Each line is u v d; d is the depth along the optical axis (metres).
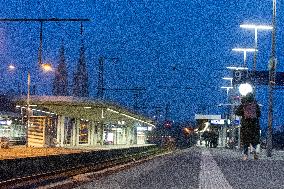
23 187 12.15
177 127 121.81
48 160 20.77
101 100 38.97
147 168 14.02
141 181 9.35
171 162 16.72
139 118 55.75
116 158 33.88
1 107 63.50
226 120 82.75
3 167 15.96
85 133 59.41
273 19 26.42
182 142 111.56
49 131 43.84
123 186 8.35
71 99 38.25
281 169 11.78
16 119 58.75
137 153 43.81
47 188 9.38
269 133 24.86
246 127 16.14
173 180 9.18
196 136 118.62
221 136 89.38
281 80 58.50
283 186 7.55
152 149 57.31
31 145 43.78
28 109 41.88
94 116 51.09
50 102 37.84
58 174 20.47
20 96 38.12
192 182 8.57
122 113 45.81
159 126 112.62
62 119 47.72
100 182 9.41
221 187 7.45
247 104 15.75
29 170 18.45
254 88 45.81
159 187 7.84
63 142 47.75
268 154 24.55
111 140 72.00
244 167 12.64
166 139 87.31
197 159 18.42
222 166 13.19
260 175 9.88
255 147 16.58
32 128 43.91
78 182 10.62
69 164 23.67
